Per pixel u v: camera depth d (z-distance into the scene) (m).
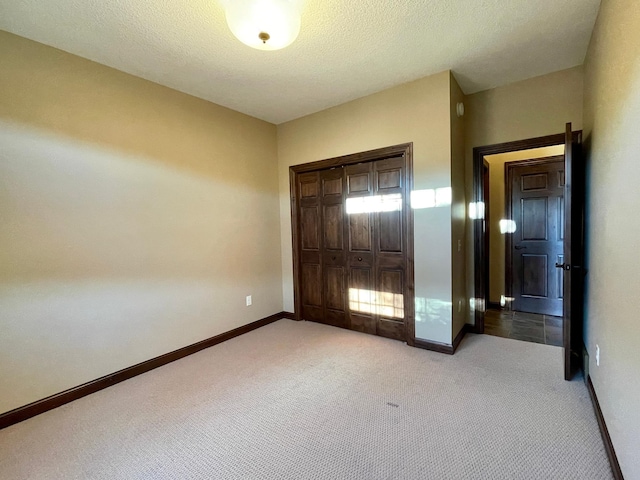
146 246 2.84
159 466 1.68
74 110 2.40
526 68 2.89
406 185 3.17
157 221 2.92
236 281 3.65
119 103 2.66
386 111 3.23
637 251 1.33
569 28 2.27
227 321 3.55
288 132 4.09
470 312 3.58
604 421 1.81
